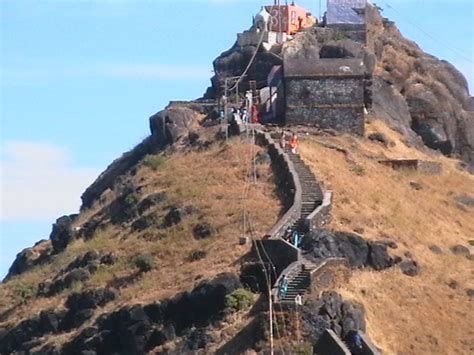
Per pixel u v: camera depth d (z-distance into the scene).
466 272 127.44
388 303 117.94
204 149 147.50
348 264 120.00
